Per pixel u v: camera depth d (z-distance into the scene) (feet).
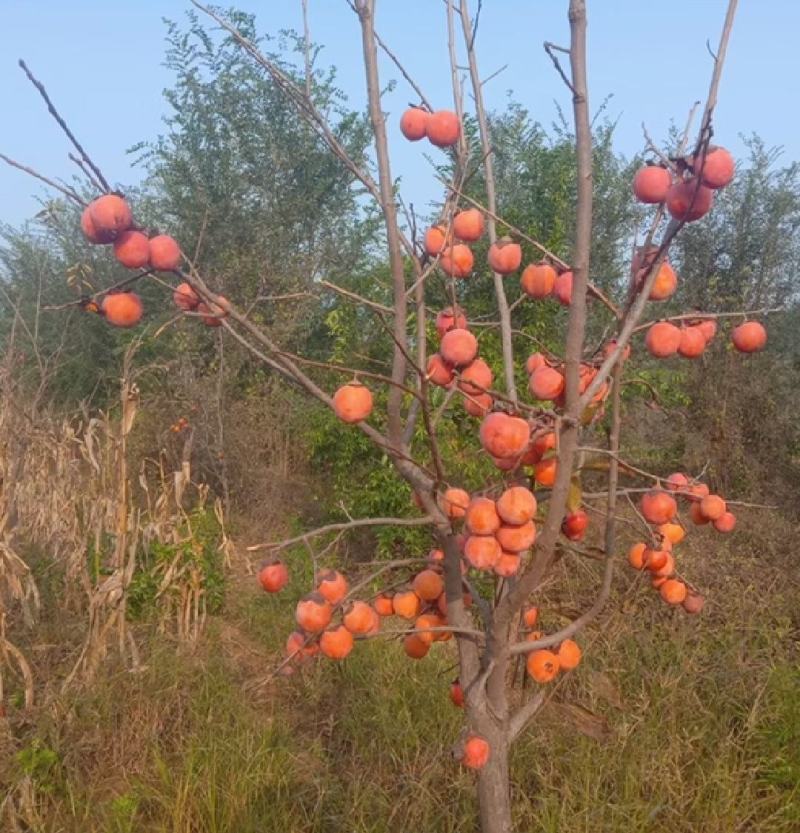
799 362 30.09
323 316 36.35
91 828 12.10
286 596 20.56
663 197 6.14
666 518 7.57
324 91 39.37
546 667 7.57
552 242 24.95
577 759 12.94
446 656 16.57
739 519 22.84
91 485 19.21
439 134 7.39
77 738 13.89
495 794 7.63
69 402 39.45
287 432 30.30
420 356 7.55
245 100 38.91
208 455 28.27
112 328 40.01
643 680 15.29
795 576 19.69
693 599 8.30
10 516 19.03
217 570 20.59
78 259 39.65
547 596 18.19
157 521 19.44
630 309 6.69
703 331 7.00
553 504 6.20
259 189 39.29
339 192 40.06
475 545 6.25
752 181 34.45
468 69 8.31
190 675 15.64
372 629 7.30
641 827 11.78
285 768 13.30
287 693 16.02
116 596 15.80
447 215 7.95
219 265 36.35
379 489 22.43
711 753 13.39
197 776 12.73
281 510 27.76
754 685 14.92
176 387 30.35
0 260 41.86
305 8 8.05
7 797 12.16
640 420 26.32
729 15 5.65
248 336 31.94
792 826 12.35
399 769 13.33
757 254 34.30
